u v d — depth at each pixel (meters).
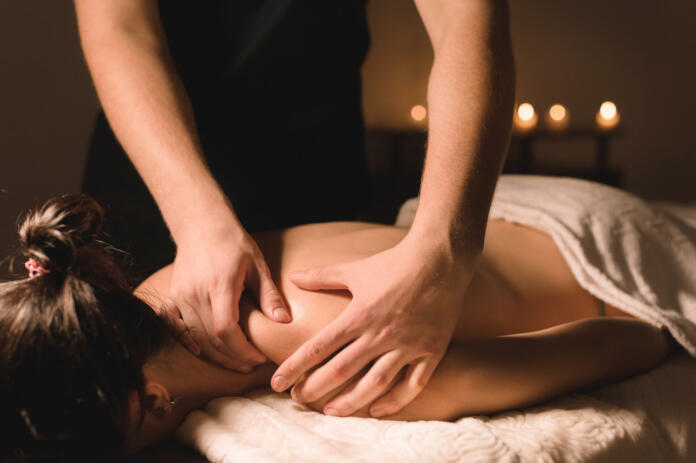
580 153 3.44
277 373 0.71
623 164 3.45
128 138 0.88
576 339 0.84
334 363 0.71
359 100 1.41
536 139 3.07
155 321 0.75
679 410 0.85
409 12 3.31
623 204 1.25
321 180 1.36
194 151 0.86
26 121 2.12
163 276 0.89
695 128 3.39
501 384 0.75
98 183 1.24
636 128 3.43
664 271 1.22
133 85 0.90
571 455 0.69
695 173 3.43
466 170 0.80
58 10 2.15
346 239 0.91
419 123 3.19
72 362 0.63
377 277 0.73
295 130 1.29
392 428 0.69
